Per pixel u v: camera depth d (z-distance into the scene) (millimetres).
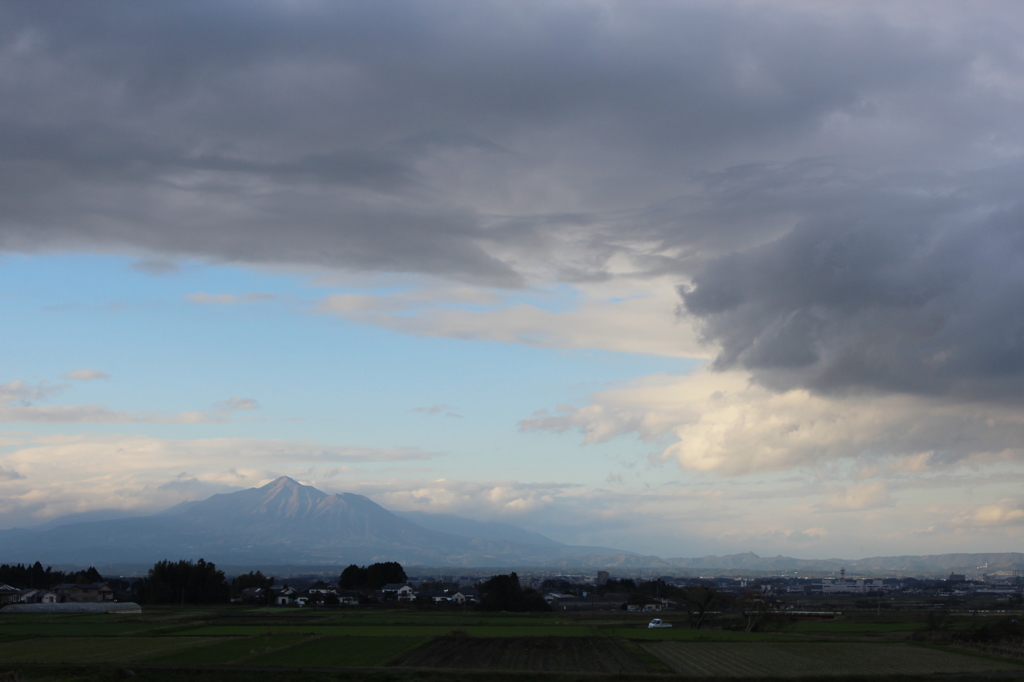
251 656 72625
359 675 60344
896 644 92688
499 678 59375
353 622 123875
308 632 101312
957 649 86812
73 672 59969
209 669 62594
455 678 59188
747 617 126812
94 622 119125
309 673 61250
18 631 101375
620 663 70250
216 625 114125
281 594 198625
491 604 177125
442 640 90750
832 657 76875
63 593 177375
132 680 58281
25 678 56812
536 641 90875
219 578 193250
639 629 115000
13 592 168625
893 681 59969
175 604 183000
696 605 128500
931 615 128500
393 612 162750
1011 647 84375
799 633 113625
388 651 78125
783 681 58719
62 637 92625
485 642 88938
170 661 68000
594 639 94375
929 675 62531
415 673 61062
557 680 58781
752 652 81688
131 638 91062
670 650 82750
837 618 152875
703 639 97562
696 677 60219
